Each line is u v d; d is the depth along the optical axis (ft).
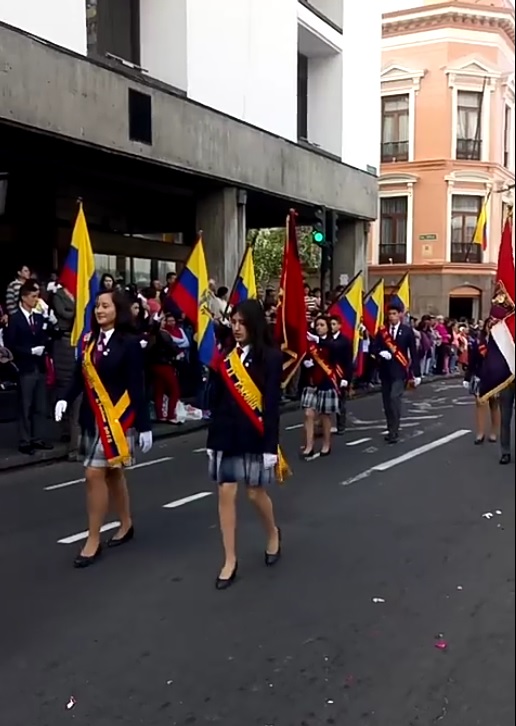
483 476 29.35
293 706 12.50
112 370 19.26
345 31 70.49
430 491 26.86
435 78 115.03
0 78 35.06
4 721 12.14
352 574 18.44
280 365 18.03
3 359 34.94
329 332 33.47
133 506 24.72
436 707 12.36
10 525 22.70
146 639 14.93
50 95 37.96
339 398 33.71
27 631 15.31
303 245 109.91
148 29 49.24
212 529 22.24
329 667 13.75
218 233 54.44
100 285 37.86
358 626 15.46
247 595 17.15
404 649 14.40
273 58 58.08
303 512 24.06
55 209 55.01
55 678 13.46
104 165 46.60
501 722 11.79
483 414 36.88
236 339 18.29
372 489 27.20
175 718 12.19
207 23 50.49
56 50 38.19
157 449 35.01
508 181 120.88
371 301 54.70
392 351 36.94
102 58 43.83
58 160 44.83
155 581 18.04
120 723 12.08
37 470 30.42
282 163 59.26
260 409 18.03
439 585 17.63
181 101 47.67
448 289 116.98
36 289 32.04
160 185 53.47
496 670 13.43
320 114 71.20
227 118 52.26
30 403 31.81
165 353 39.70
